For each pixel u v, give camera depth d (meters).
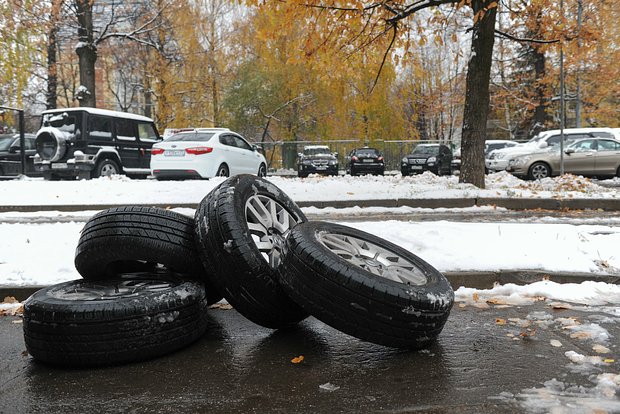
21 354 3.82
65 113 16.86
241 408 2.88
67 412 2.87
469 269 5.63
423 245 6.37
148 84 35.66
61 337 3.44
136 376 3.35
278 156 36.62
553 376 3.29
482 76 13.70
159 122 35.00
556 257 5.94
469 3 12.67
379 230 7.03
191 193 12.26
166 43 32.94
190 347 3.90
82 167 16.45
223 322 4.56
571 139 24.00
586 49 14.98
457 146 39.72
